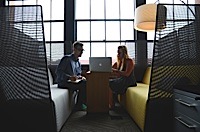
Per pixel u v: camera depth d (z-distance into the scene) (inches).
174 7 76.1
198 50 76.6
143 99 86.5
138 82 173.3
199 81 77.2
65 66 131.9
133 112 109.6
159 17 75.8
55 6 186.5
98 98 134.3
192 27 76.1
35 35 78.8
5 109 82.7
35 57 80.0
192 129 55.3
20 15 78.5
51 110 82.0
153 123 81.0
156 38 76.0
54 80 162.2
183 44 76.5
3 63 81.0
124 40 188.7
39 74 81.2
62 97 99.4
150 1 182.4
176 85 71.0
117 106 155.5
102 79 134.4
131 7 189.8
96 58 134.3
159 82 78.5
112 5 190.5
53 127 82.4
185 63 77.1
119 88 139.4
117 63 154.7
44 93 82.0
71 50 178.7
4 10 78.5
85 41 188.9
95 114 133.3
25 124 82.9
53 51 180.1
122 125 108.2
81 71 157.0
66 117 110.7
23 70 81.1
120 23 189.8
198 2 169.2
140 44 178.7
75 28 188.1
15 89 82.4
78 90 141.1
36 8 78.0
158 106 80.6
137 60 177.8
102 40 188.9
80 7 190.5
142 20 115.7
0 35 79.4
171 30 76.0
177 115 66.8
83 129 101.2
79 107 149.4
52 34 184.4
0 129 82.5
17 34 79.0
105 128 102.9
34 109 82.6
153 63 77.2
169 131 80.0
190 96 56.3
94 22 189.8
